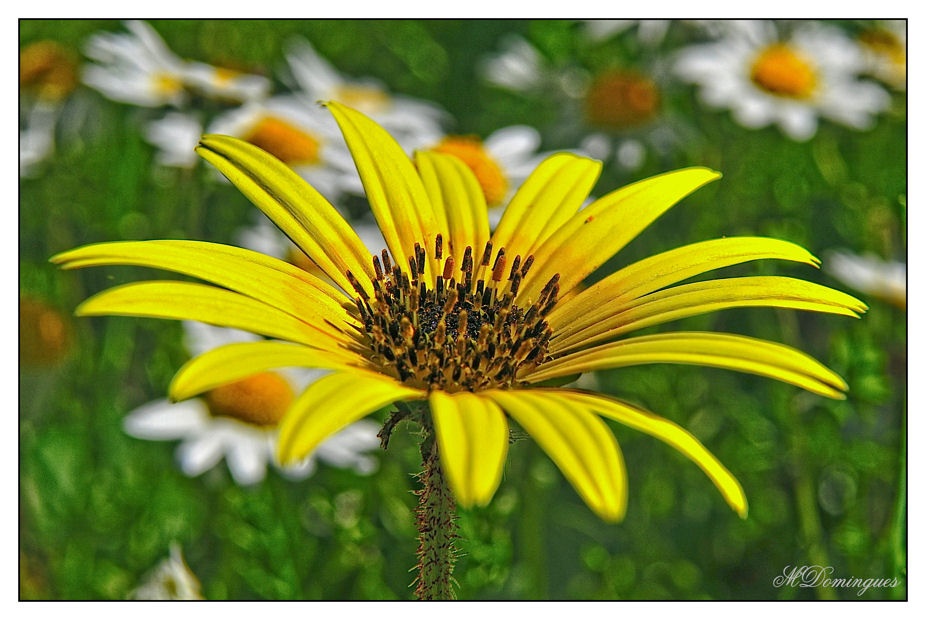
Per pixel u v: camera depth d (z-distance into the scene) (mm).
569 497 319
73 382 316
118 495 308
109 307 241
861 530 307
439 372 252
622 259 334
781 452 319
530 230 269
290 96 329
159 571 296
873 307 320
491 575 292
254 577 298
